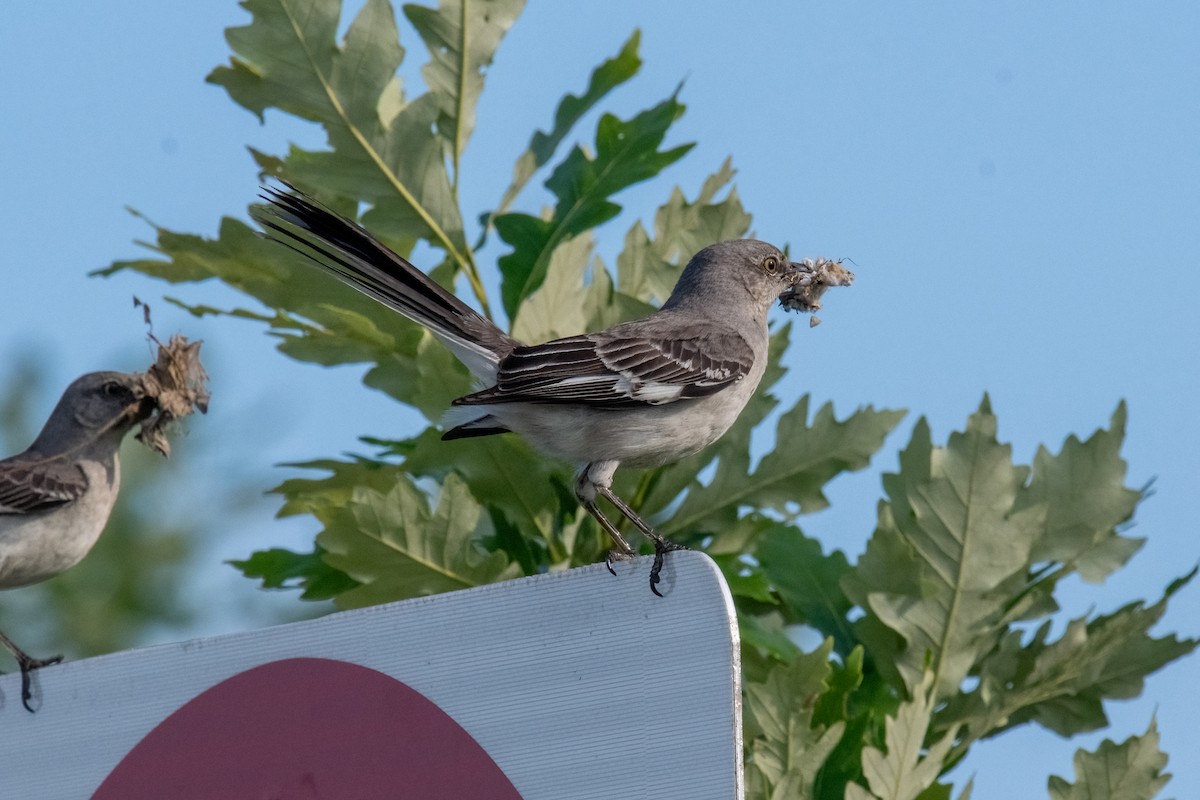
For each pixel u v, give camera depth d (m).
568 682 6.49
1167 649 9.77
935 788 8.56
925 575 9.62
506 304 11.02
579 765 6.36
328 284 10.56
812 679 8.67
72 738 7.34
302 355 10.55
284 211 9.91
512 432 10.44
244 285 10.65
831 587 10.53
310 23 10.69
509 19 11.25
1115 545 9.90
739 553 10.48
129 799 7.13
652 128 11.41
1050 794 8.91
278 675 7.04
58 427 10.39
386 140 10.80
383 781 6.68
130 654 7.39
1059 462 9.97
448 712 6.65
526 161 11.62
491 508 10.55
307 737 6.89
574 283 10.54
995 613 9.56
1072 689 9.82
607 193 11.27
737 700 6.20
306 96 10.73
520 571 9.70
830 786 8.73
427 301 10.04
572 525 10.68
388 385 10.56
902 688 9.70
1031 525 9.58
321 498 10.50
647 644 6.41
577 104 11.81
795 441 10.45
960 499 9.60
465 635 6.74
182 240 10.54
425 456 10.43
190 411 9.73
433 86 11.20
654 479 10.95
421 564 9.58
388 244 10.85
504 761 6.49
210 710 7.12
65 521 10.21
